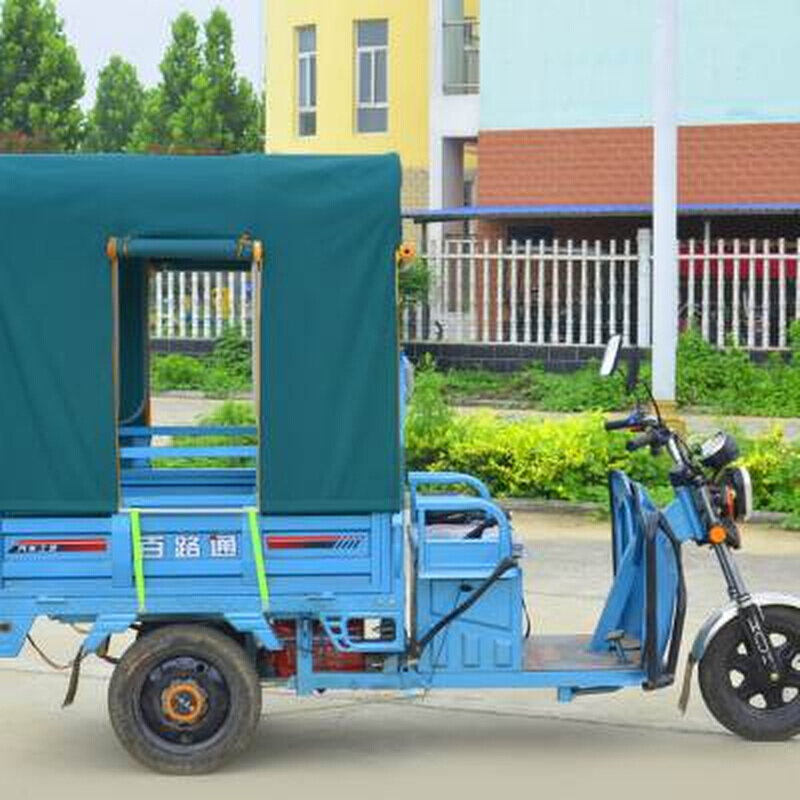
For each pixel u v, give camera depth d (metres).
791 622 7.98
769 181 28.16
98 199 7.56
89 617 7.59
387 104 33.94
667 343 15.32
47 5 59.16
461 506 7.73
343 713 8.73
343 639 7.63
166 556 7.59
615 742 8.14
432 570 7.66
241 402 21.14
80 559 7.57
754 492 14.38
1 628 7.59
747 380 22.81
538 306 24.94
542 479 15.10
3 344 7.58
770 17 28.02
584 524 14.45
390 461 7.60
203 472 8.30
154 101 66.88
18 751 8.04
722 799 7.29
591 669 7.74
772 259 23.86
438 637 7.70
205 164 7.62
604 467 15.05
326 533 7.61
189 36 66.06
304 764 7.80
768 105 28.11
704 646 7.95
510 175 29.84
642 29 28.91
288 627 7.83
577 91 29.33
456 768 7.75
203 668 7.59
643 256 23.81
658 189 15.24
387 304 7.61
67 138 59.25
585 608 10.91
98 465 7.57
